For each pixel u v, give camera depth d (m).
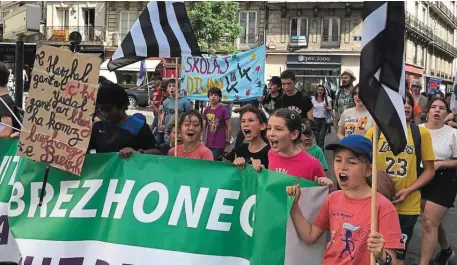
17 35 7.68
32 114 3.86
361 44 2.91
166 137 9.19
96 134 4.36
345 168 3.05
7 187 4.10
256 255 3.37
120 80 32.50
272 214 3.35
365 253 2.99
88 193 3.86
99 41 41.22
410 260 5.70
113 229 3.73
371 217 2.88
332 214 3.15
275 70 39.53
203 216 3.58
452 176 5.02
